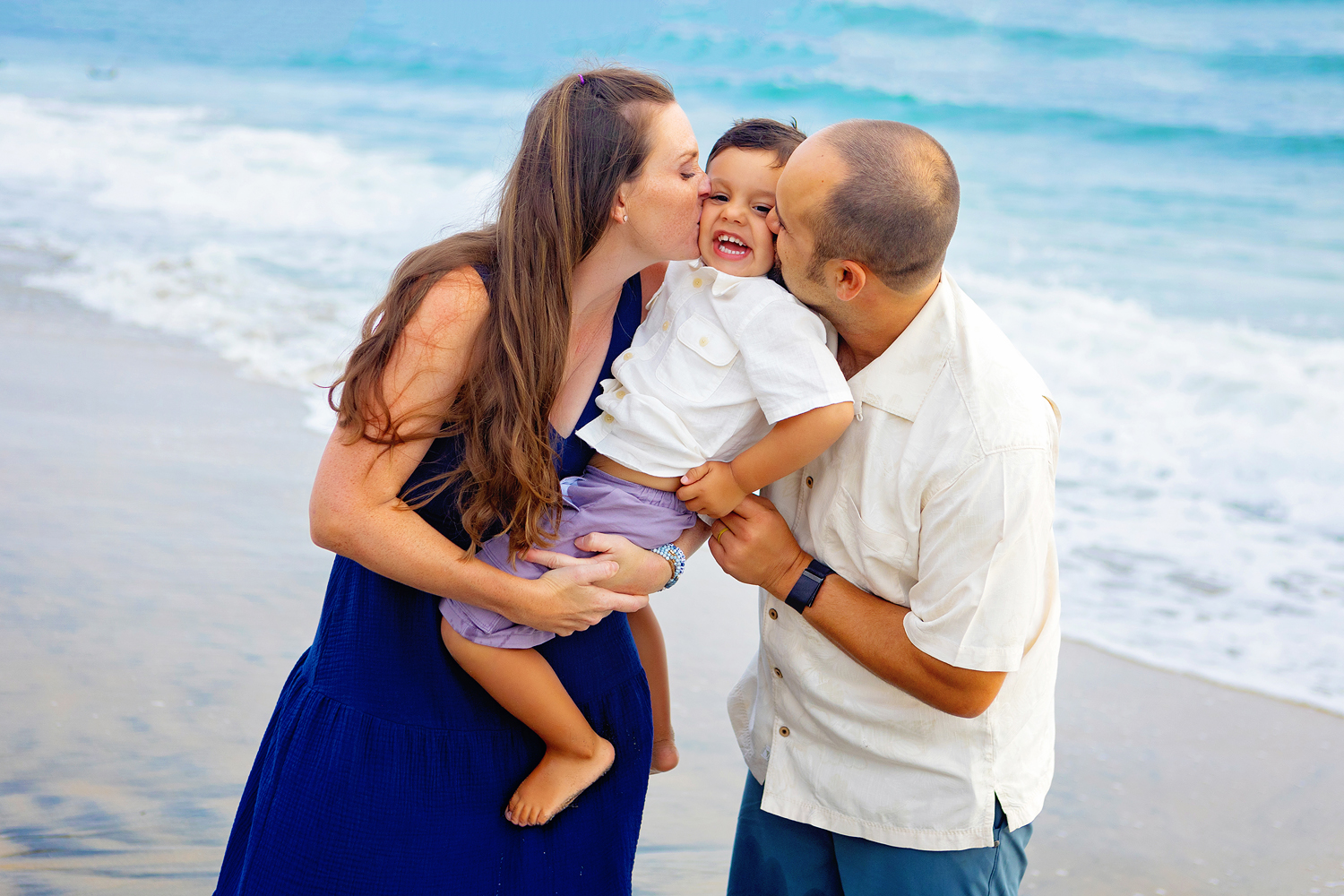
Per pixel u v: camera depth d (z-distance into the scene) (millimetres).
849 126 1697
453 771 1874
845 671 1918
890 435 1798
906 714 1875
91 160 11836
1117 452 6191
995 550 1690
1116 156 13344
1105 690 3906
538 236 1682
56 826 2742
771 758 2047
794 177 1689
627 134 1693
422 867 1839
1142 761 3480
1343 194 11789
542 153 1687
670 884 2758
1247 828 3139
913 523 1795
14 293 7363
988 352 1727
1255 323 8273
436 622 1874
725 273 1942
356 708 1825
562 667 1974
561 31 10969
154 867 2623
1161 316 8445
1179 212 11383
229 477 4879
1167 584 4676
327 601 1937
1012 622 1715
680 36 15352
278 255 8680
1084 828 3143
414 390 1681
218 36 20844
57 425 5293
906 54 16047
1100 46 15742
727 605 4305
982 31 16312
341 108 15625
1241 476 5855
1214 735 3623
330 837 1795
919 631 1753
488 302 1698
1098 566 4840
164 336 6730
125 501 4582
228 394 5871
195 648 3578
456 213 10172
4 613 3691
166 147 12695
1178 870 2953
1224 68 15172
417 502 1789
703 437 1895
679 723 3475
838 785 1953
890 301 1739
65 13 22641
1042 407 1740
